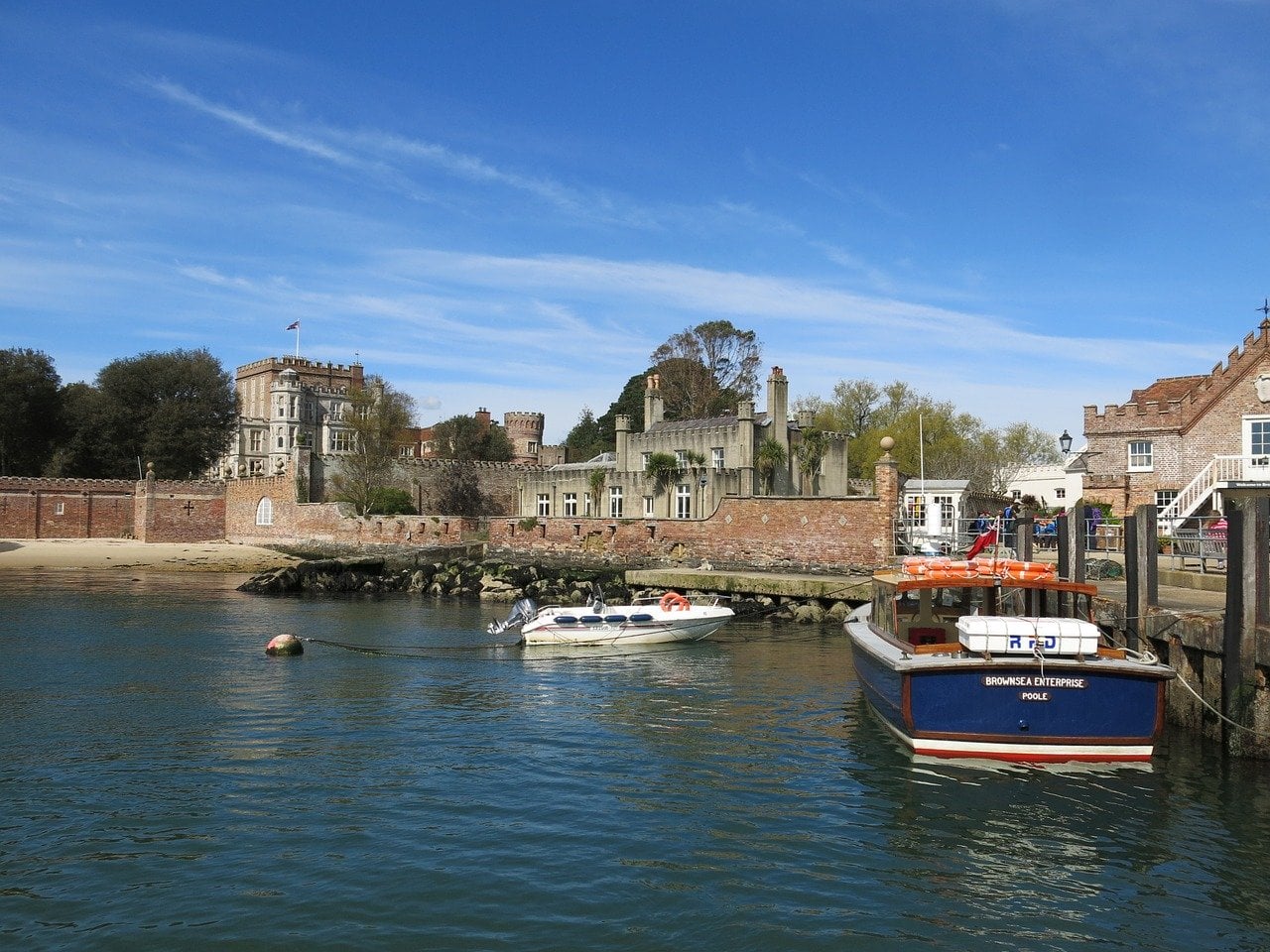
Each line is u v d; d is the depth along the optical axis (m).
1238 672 13.81
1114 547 34.28
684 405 82.75
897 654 14.82
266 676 21.34
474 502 68.81
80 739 15.59
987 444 73.75
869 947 8.66
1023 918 9.24
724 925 9.01
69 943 8.55
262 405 126.25
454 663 23.38
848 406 82.06
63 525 71.06
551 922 9.03
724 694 19.47
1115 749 13.42
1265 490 30.70
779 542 36.94
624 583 37.81
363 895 9.55
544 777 13.53
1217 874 10.26
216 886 9.77
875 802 12.38
